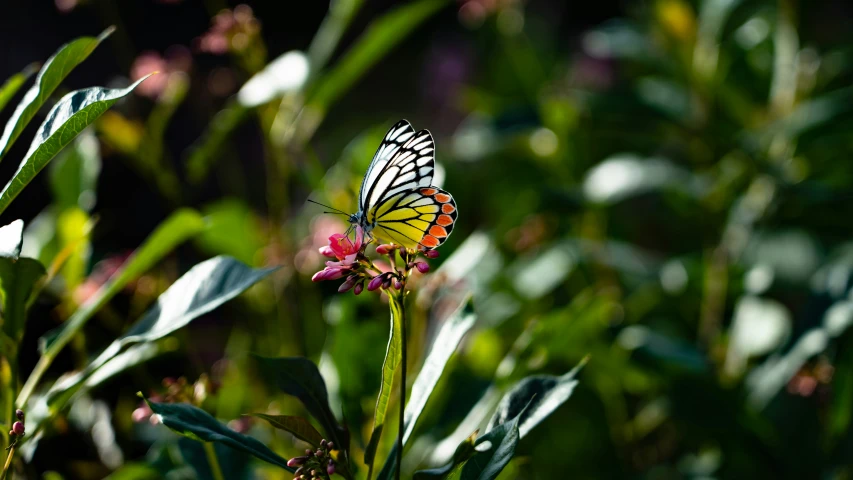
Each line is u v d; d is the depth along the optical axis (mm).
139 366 1433
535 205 1528
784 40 1524
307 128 1466
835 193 1463
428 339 1445
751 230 1523
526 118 1562
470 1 1716
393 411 1328
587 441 1496
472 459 1217
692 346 1456
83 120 1204
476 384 1360
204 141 1479
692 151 1607
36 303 1429
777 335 1493
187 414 1216
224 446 1315
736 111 1562
